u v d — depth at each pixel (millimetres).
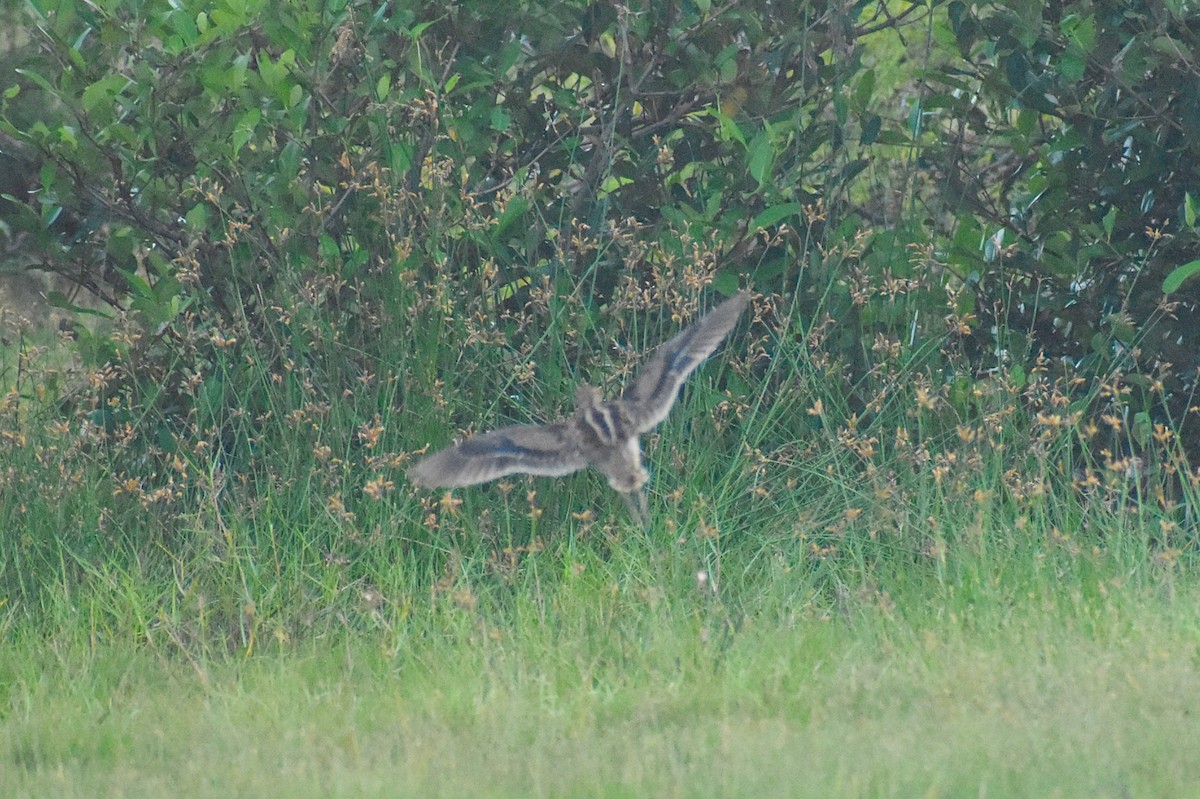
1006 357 28422
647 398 14898
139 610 23875
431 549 25391
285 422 26547
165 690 21953
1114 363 28109
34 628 23875
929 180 30281
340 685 21047
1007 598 22922
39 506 26078
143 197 28516
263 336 28391
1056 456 26656
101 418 28047
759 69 28578
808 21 28859
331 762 17672
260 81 27203
